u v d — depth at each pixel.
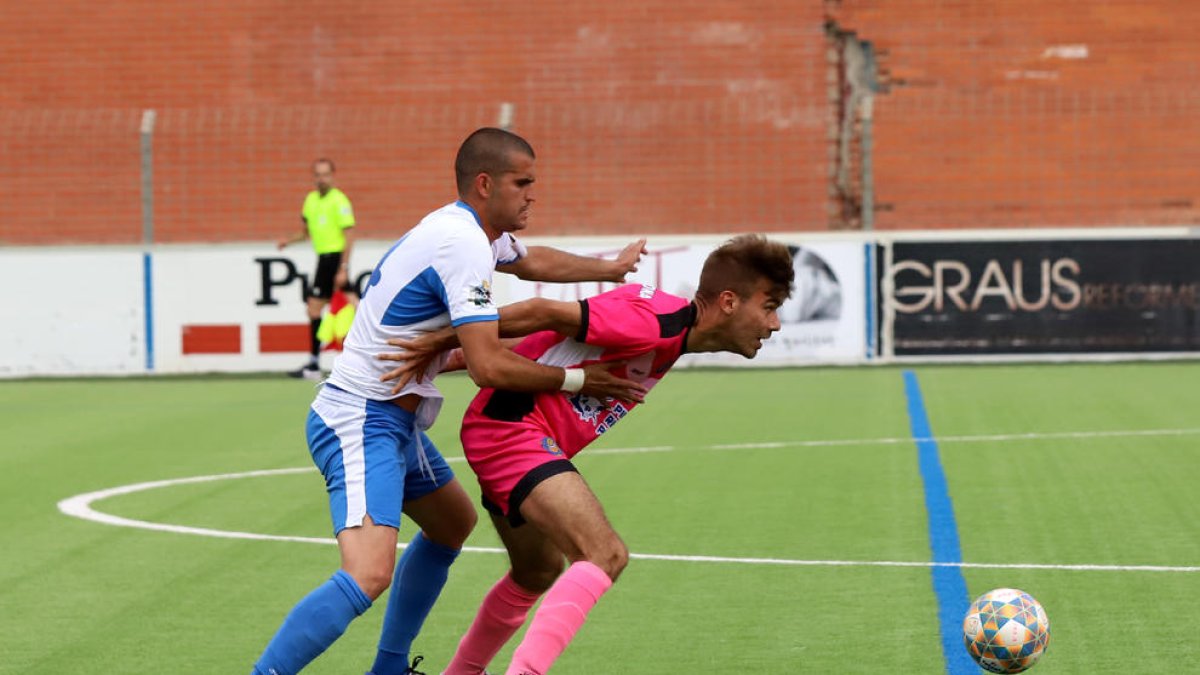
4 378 57.75
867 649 18.42
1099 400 44.88
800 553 24.17
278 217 67.38
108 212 67.94
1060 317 56.66
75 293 57.88
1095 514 27.08
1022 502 28.33
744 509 28.14
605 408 15.86
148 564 24.14
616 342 15.45
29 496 30.80
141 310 57.88
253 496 30.47
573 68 68.88
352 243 54.84
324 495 30.52
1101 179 65.44
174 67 69.69
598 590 14.76
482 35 69.12
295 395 50.31
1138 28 67.19
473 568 23.38
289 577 23.09
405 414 15.71
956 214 65.94
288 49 69.62
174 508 29.20
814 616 20.11
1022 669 15.99
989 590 21.34
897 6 67.75
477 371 14.99
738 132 66.56
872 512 27.58
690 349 15.95
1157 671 17.27
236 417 44.22
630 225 66.50
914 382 50.97
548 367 15.32
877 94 67.44
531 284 56.25
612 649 18.73
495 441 15.43
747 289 15.70
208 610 21.09
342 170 67.00
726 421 41.44
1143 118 65.31
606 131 66.56
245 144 67.25
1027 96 65.62
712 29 68.38
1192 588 21.34
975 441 36.66
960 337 56.88
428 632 19.80
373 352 15.55
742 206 66.56
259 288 57.81
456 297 15.08
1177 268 56.41
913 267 56.88
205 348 57.97
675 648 18.73
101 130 67.81
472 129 66.94
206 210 67.50
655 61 68.56
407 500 16.50
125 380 56.59
